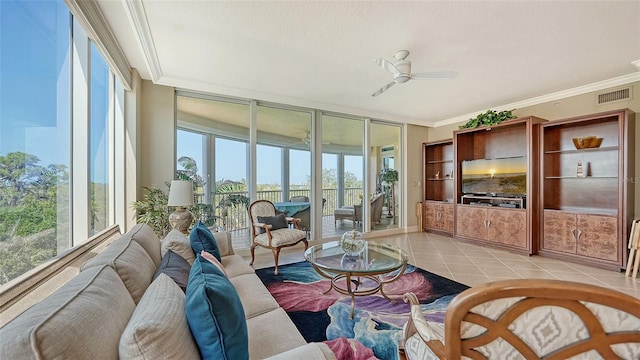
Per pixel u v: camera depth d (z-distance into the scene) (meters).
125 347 0.75
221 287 1.02
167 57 2.98
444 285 2.96
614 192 3.74
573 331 0.74
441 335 1.20
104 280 1.05
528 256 4.11
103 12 2.19
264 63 3.14
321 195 4.98
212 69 3.30
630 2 2.05
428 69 3.29
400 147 6.12
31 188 1.48
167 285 1.10
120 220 3.09
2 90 1.27
